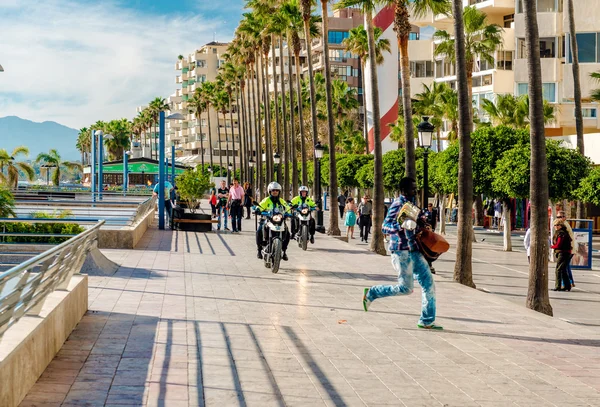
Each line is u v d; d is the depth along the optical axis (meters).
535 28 14.30
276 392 6.52
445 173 36.59
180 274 15.87
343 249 24.39
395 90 71.94
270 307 11.56
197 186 34.75
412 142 25.62
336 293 13.44
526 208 46.72
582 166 32.22
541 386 6.95
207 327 9.59
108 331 9.04
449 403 6.31
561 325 10.57
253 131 143.00
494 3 60.84
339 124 86.44
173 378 6.87
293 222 24.16
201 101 114.81
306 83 91.69
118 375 6.91
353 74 114.94
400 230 9.91
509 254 31.25
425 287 9.91
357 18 115.00
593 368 7.77
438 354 8.33
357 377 7.15
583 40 47.03
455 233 42.62
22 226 17.59
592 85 46.78
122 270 16.22
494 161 33.50
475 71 65.31
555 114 52.62
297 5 54.16
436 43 69.88
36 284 6.42
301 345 8.63
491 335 9.60
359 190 66.50
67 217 17.97
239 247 23.67
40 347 6.77
